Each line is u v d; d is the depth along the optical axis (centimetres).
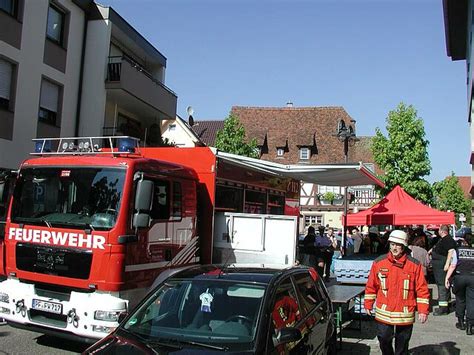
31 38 1692
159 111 2355
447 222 1267
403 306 568
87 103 1983
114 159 644
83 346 680
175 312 445
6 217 685
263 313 417
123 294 609
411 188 2203
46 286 637
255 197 984
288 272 513
